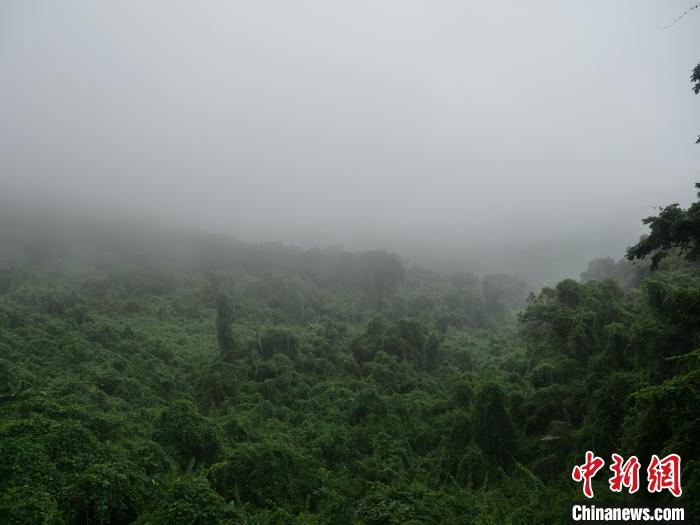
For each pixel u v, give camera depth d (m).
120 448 16.03
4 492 11.98
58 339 32.28
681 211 15.98
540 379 26.23
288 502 16.95
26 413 16.77
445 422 25.55
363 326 58.62
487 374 32.66
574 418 22.67
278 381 32.22
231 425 22.31
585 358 25.59
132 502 13.18
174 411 19.17
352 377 35.72
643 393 13.41
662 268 37.19
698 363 14.13
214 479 16.55
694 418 12.45
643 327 19.88
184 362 36.38
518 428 23.72
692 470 11.96
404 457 21.94
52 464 13.41
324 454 21.98
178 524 11.91
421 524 13.51
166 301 59.03
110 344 34.75
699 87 15.53
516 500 16.78
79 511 12.23
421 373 37.88
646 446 14.32
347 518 15.54
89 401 21.52
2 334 30.53
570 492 16.17
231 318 37.28
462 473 20.06
